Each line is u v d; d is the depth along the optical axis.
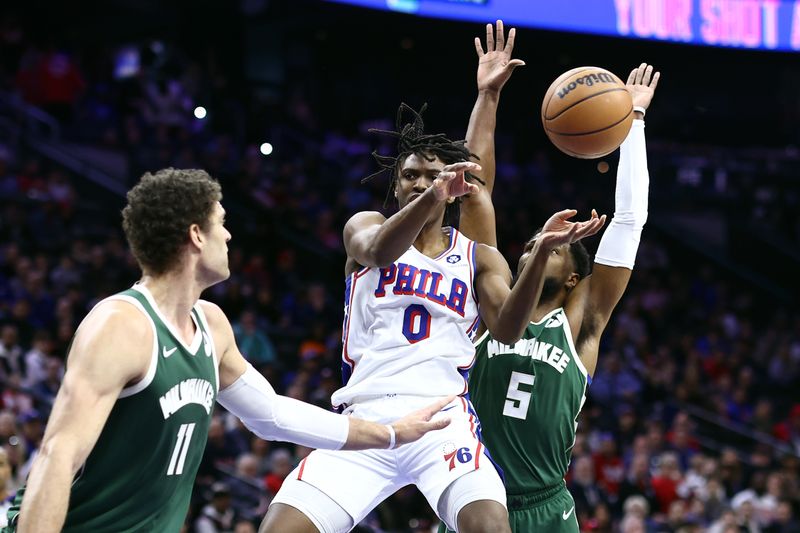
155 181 4.80
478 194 7.00
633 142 6.98
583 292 6.93
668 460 17.97
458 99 36.22
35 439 13.87
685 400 23.55
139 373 4.54
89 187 26.70
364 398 6.03
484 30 26.91
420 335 6.05
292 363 21.19
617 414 21.12
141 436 4.58
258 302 22.42
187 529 13.07
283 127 32.03
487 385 6.80
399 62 35.59
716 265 33.94
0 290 19.62
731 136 38.38
